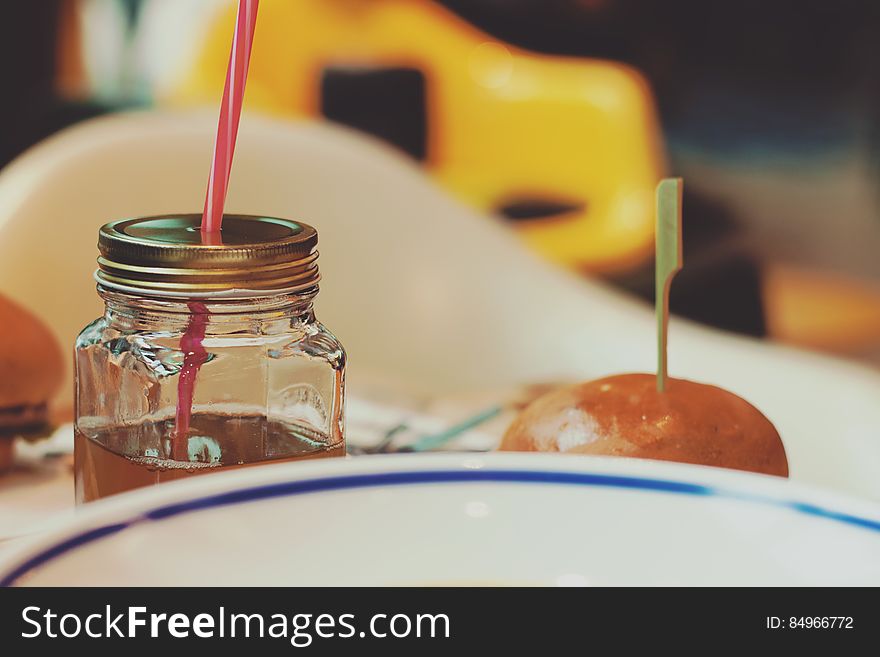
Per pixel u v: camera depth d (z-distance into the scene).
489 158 2.58
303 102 2.53
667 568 0.20
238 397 0.41
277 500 0.19
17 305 0.54
